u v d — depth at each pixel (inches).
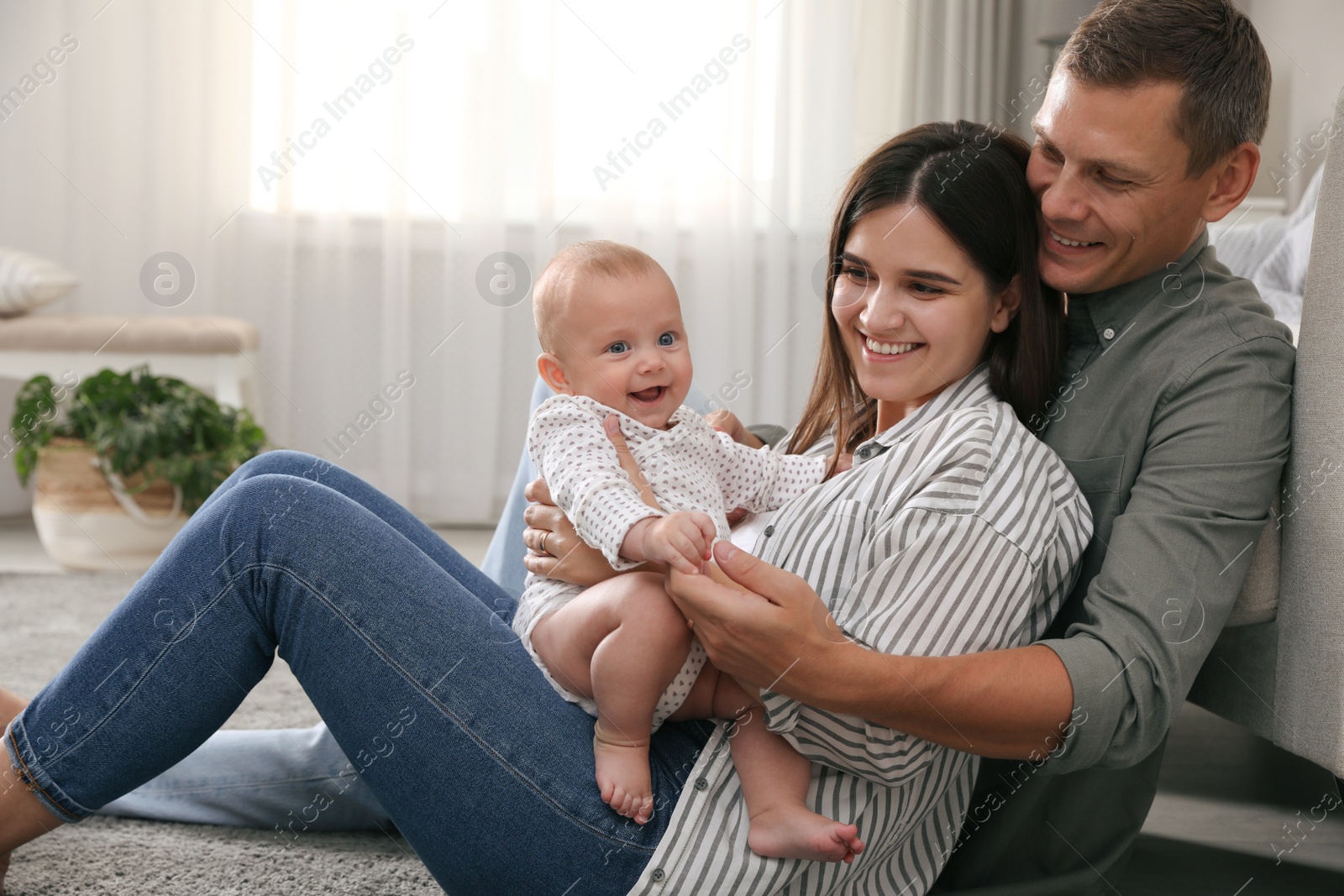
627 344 37.8
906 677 29.2
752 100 126.9
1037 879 38.5
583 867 31.4
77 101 119.4
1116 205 34.4
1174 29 33.0
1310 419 35.8
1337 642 36.1
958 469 32.2
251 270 122.5
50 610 84.2
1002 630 31.6
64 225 120.3
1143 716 31.1
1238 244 85.7
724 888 30.9
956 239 34.7
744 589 29.5
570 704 33.5
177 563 33.3
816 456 42.1
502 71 122.3
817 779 32.6
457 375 124.6
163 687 32.9
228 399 105.8
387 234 121.8
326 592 32.3
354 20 121.0
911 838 35.5
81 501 98.6
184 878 42.2
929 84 131.1
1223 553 33.0
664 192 126.3
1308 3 106.9
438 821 32.0
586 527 33.1
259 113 121.2
